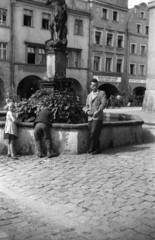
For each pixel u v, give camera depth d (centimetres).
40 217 425
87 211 442
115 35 4662
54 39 1084
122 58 4797
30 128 823
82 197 499
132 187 548
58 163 729
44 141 819
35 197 503
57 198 496
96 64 4475
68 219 418
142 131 1141
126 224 400
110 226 396
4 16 3512
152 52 1981
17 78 3600
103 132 898
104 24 4481
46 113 807
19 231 383
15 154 800
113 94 4806
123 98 4584
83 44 4238
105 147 912
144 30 5069
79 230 386
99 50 4447
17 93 3834
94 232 380
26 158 787
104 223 404
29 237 368
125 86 4828
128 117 1230
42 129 791
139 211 441
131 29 4872
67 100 957
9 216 428
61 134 817
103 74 4503
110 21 4559
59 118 913
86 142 850
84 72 4259
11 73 3556
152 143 1022
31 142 829
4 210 450
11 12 3528
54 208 456
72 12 4069
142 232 379
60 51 1072
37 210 450
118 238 365
